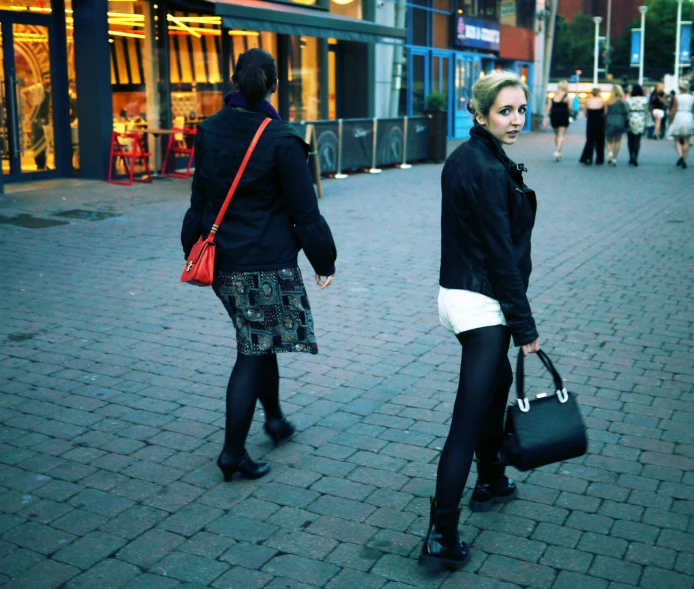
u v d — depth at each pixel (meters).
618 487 3.55
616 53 97.69
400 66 20.00
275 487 3.54
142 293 6.67
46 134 12.77
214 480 3.60
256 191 3.37
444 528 2.88
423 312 6.27
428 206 11.51
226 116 3.41
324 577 2.89
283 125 3.38
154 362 5.07
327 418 4.28
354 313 6.22
